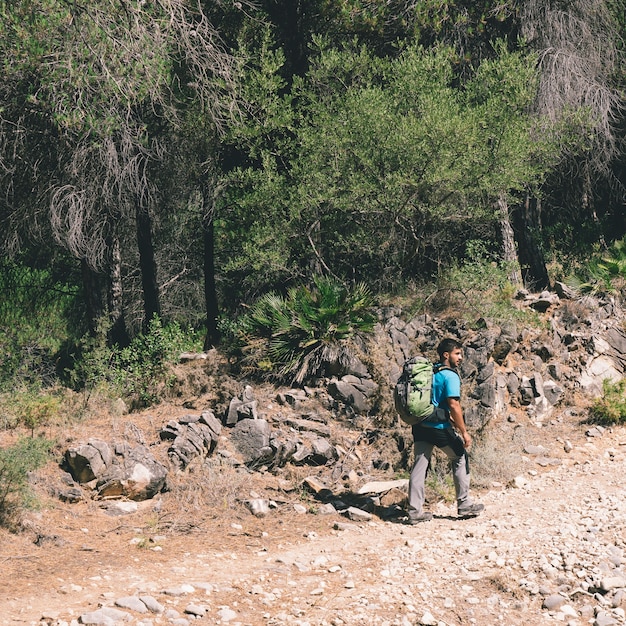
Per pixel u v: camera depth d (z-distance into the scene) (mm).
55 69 11203
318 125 13570
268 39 14453
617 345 12156
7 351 12984
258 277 14227
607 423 10742
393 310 11648
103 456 7801
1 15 10992
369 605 5633
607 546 6805
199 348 14922
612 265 13727
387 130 12773
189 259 20047
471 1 15539
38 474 7574
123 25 11578
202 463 8391
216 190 16391
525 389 10969
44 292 16578
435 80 13758
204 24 14375
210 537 7133
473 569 6371
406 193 12758
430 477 8766
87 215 12906
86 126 11789
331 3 14836
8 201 13023
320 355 10281
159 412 9383
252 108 14406
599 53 16422
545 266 16641
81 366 11227
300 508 7926
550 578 6215
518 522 7543
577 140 14945
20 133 12375
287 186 13852
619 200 21078
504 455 9523
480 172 12875
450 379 7664
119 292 16844
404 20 15180
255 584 5945
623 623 5539
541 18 15656
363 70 14211
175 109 13992
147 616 5184
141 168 14562
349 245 13586
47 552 6445
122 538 6957
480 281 12438
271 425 9344
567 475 9203
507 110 13609
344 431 9586
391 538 7207
